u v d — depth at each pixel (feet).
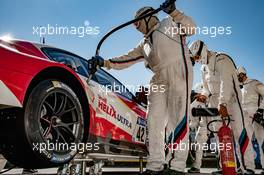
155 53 10.00
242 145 14.23
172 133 9.86
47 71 7.97
